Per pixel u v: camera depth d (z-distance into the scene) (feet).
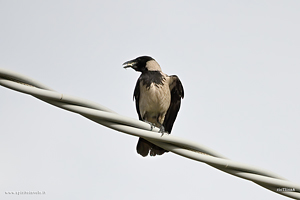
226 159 18.98
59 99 17.85
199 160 18.93
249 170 18.74
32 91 17.57
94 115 18.31
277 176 18.84
